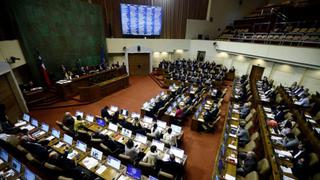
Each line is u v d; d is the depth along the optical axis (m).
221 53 19.38
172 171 4.81
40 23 11.26
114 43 17.19
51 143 5.86
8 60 8.88
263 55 14.11
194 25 20.92
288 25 15.66
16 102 8.93
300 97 10.83
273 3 22.55
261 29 17.42
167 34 19.94
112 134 6.57
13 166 4.73
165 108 9.18
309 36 12.41
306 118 8.18
